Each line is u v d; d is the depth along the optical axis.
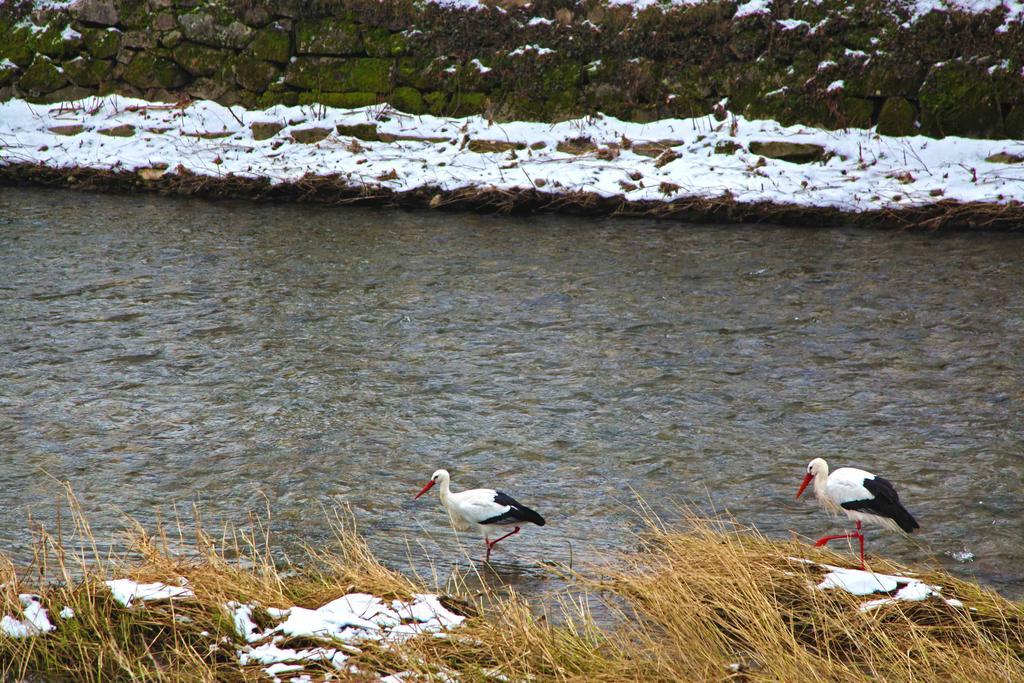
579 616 8.66
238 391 13.97
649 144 23.38
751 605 8.09
